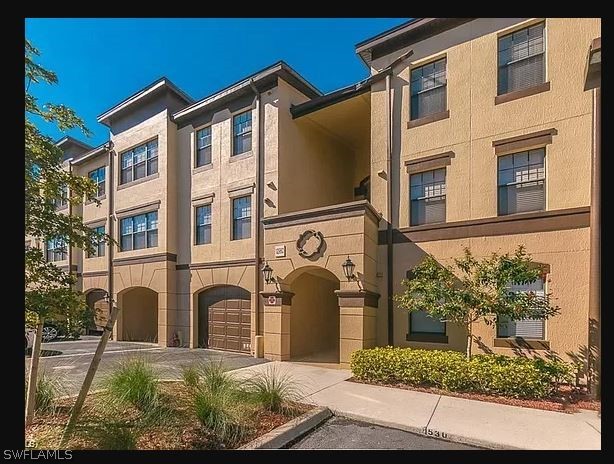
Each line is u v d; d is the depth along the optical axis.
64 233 4.78
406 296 8.48
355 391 7.32
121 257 17.03
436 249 9.79
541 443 4.83
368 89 11.64
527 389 6.66
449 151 9.82
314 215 10.45
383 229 10.73
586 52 8.21
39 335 4.78
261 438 4.76
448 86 9.98
